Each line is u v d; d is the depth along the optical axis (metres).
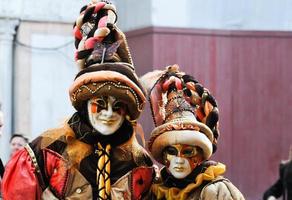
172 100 6.00
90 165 5.75
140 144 6.32
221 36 15.91
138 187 5.86
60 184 5.70
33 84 15.12
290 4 16.28
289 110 16.30
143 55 15.59
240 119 16.05
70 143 5.76
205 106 6.06
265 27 16.19
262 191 16.12
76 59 5.84
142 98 5.71
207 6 15.81
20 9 15.05
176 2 15.55
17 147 9.72
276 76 16.25
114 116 5.68
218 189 5.86
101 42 5.80
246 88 16.09
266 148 16.19
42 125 15.16
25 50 15.09
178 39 15.56
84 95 5.64
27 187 5.63
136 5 15.77
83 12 5.91
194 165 5.88
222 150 15.92
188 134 5.80
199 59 15.74
